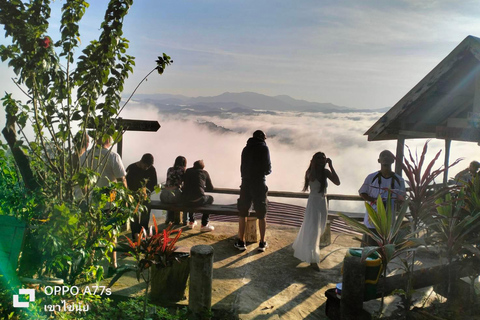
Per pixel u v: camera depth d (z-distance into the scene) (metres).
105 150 4.86
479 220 4.06
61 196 3.71
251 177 6.20
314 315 4.45
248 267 5.73
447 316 3.85
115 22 3.75
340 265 5.89
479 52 4.43
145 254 3.89
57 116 3.78
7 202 3.53
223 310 4.41
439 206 4.06
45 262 3.64
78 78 3.78
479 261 4.09
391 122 5.50
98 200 3.81
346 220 3.95
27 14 3.55
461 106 5.66
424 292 4.95
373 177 5.23
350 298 3.90
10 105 3.55
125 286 4.73
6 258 3.27
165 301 4.46
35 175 3.80
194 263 4.04
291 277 5.44
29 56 3.50
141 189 4.20
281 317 4.37
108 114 3.95
